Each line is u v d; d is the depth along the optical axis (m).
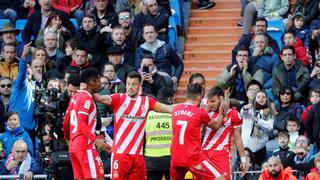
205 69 52.78
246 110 45.28
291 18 52.03
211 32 54.72
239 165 43.81
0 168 44.19
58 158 40.34
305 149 44.22
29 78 47.22
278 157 42.91
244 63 48.75
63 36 50.88
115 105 39.38
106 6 52.34
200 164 39.28
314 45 50.62
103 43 50.34
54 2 54.06
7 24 51.41
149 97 39.88
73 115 38.62
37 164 44.34
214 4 55.69
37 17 52.34
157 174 41.50
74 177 38.94
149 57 48.19
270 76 49.31
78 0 54.16
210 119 39.25
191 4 55.78
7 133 45.62
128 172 39.56
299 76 48.62
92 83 38.75
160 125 41.34
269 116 45.94
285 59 48.66
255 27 51.12
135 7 53.97
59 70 49.44
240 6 55.62
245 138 45.19
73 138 38.62
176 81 49.97
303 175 44.09
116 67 49.09
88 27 50.34
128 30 50.47
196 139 39.19
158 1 52.59
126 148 39.34
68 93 40.62
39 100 41.44
